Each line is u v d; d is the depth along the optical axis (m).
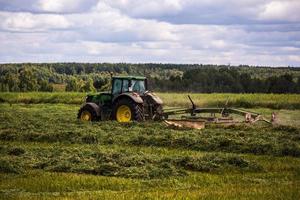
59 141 20.58
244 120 26.02
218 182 13.09
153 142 19.59
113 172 14.07
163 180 13.21
